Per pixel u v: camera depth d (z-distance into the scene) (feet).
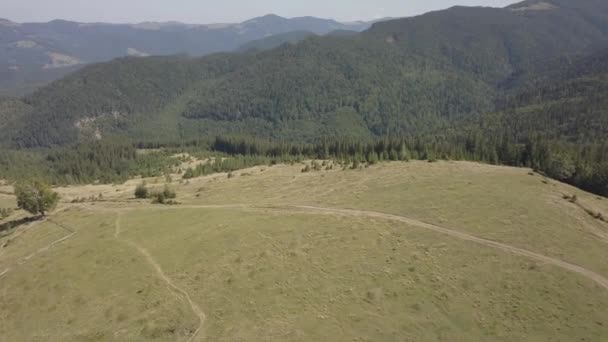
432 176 337.72
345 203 288.51
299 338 152.25
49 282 220.23
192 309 177.47
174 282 199.21
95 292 203.41
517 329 150.20
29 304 207.51
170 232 259.80
